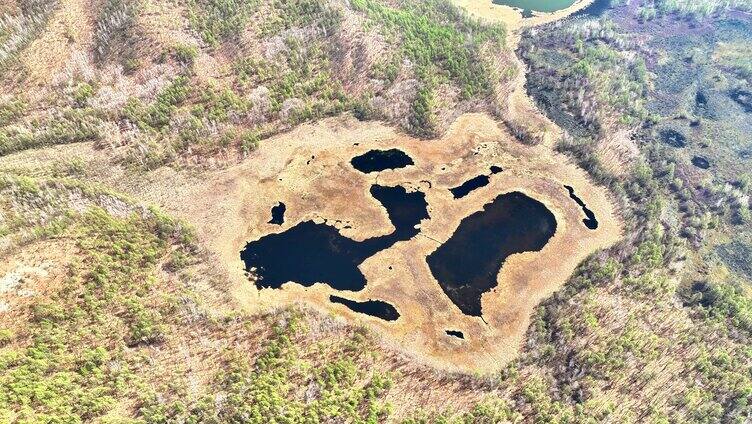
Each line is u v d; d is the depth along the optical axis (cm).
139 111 9225
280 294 7419
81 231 7294
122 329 6419
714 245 8375
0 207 7306
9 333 5944
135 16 10162
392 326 7106
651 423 6022
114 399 5734
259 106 9712
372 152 9562
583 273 7712
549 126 10212
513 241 8244
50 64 9506
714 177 9419
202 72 9862
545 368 6588
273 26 10575
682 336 6900
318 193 8862
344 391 6184
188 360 6328
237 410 5769
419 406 6184
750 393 6228
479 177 9256
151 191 8525
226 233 8181
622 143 9825
